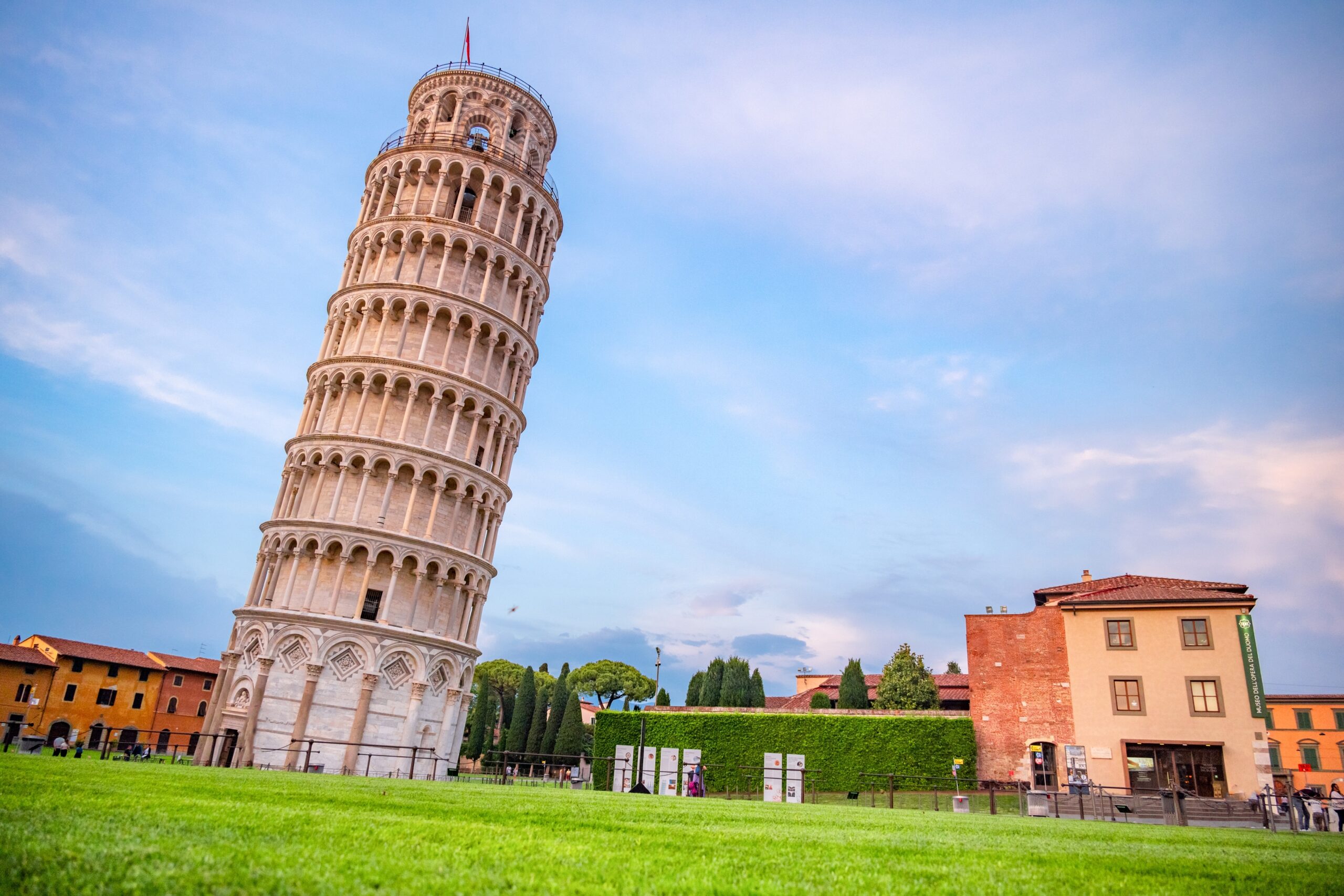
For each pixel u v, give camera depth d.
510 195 67.56
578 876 7.04
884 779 55.34
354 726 50.94
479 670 132.88
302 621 51.97
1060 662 55.28
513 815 12.67
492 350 62.53
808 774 56.59
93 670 96.38
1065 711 54.12
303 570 54.41
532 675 99.06
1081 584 62.56
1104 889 7.95
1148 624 53.50
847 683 70.62
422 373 58.56
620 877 7.08
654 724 61.66
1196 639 52.28
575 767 61.75
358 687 52.06
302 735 49.66
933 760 55.19
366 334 60.84
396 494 57.06
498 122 69.81
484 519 61.03
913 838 12.50
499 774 82.88
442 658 55.91
